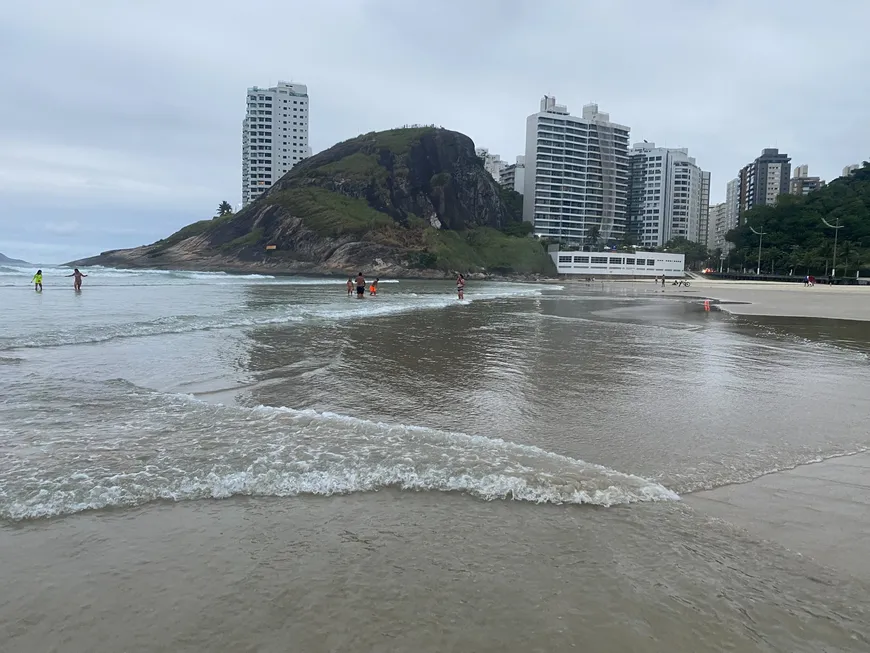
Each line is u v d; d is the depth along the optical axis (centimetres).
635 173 18175
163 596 306
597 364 1142
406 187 13550
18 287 3800
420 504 428
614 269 12988
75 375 898
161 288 4050
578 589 318
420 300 3300
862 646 275
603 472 500
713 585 325
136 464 493
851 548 374
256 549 357
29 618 284
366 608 298
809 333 1817
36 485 442
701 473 509
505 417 709
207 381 899
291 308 2372
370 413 722
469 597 309
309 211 11844
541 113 15050
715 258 14400
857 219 10694
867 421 702
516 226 14638
